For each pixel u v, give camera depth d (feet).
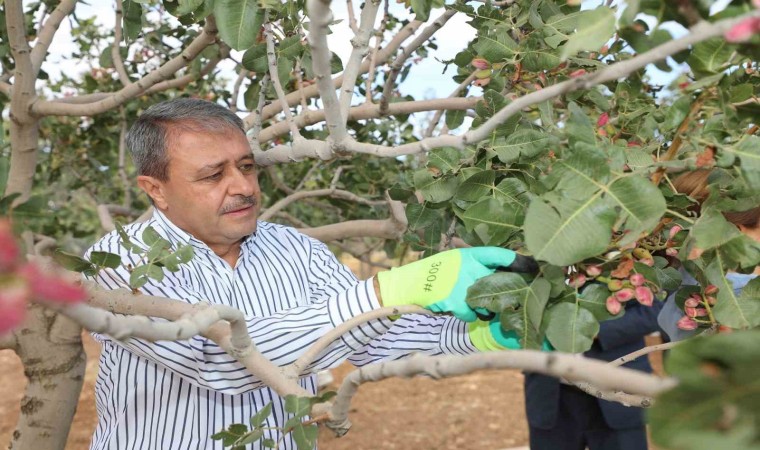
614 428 10.18
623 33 3.49
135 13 7.32
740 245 4.02
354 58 4.88
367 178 11.94
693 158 4.03
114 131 14.56
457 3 6.60
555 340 4.38
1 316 1.99
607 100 6.09
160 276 4.68
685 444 2.02
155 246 4.81
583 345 4.35
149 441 6.05
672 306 7.01
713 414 2.09
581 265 4.51
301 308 5.48
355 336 5.29
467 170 5.36
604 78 3.09
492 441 18.20
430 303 4.89
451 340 6.07
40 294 2.11
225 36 5.30
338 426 4.29
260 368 4.53
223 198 6.10
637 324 9.51
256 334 5.20
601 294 4.44
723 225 4.04
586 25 3.41
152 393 6.07
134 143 6.26
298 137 5.65
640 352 4.91
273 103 8.83
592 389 5.23
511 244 5.08
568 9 6.41
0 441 18.08
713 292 4.75
